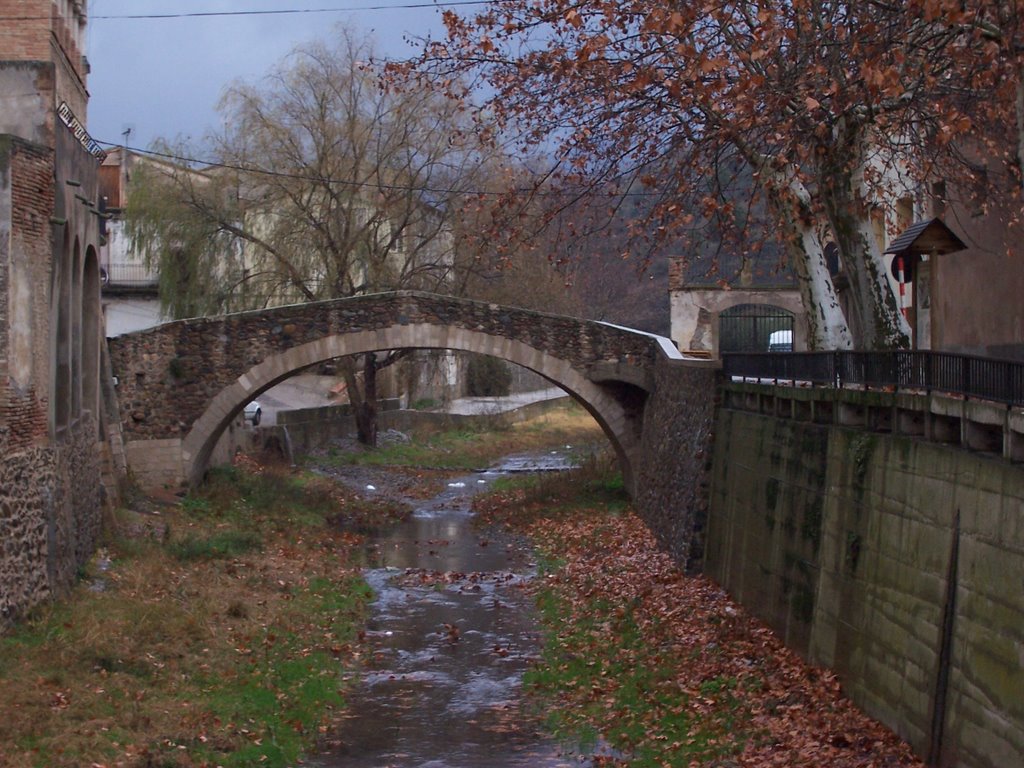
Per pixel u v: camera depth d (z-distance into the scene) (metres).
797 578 13.90
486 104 15.97
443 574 21.84
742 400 17.88
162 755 10.43
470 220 31.12
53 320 15.01
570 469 33.78
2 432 12.88
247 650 14.69
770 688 12.62
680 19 12.07
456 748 11.85
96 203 19.23
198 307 31.00
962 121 11.77
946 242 13.69
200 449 26.08
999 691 8.64
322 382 53.00
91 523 17.88
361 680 14.53
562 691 13.87
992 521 8.89
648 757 11.12
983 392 9.26
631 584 19.11
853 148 14.90
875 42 12.81
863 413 12.61
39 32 19.55
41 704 11.19
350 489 32.53
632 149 15.88
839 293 27.22
